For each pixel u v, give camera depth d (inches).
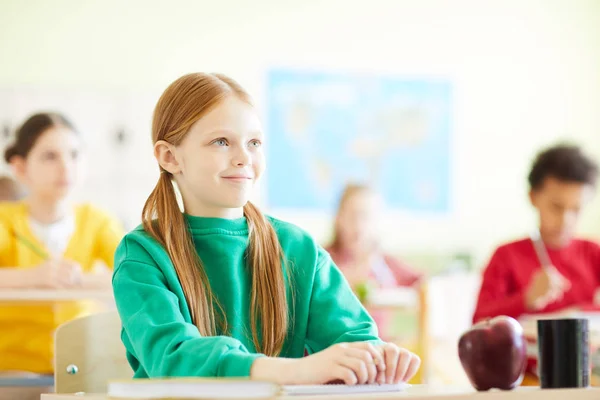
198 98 51.9
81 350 62.5
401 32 230.1
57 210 114.9
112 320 64.2
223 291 52.8
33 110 214.4
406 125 229.1
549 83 235.5
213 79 53.1
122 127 216.7
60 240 114.6
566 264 127.5
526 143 234.1
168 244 52.0
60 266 100.3
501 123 233.3
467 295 212.7
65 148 113.0
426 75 230.5
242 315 53.0
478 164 232.1
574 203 124.0
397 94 229.1
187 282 51.3
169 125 53.1
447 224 229.3
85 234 116.6
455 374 176.1
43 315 106.6
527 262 127.4
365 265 163.2
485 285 127.2
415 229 227.8
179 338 44.1
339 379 39.9
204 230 53.4
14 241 113.1
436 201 229.3
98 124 216.1
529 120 234.4
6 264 112.7
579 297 126.3
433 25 231.5
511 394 37.4
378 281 161.8
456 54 232.4
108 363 63.6
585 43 237.1
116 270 51.6
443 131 230.8
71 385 61.7
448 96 231.5
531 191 127.4
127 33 219.1
